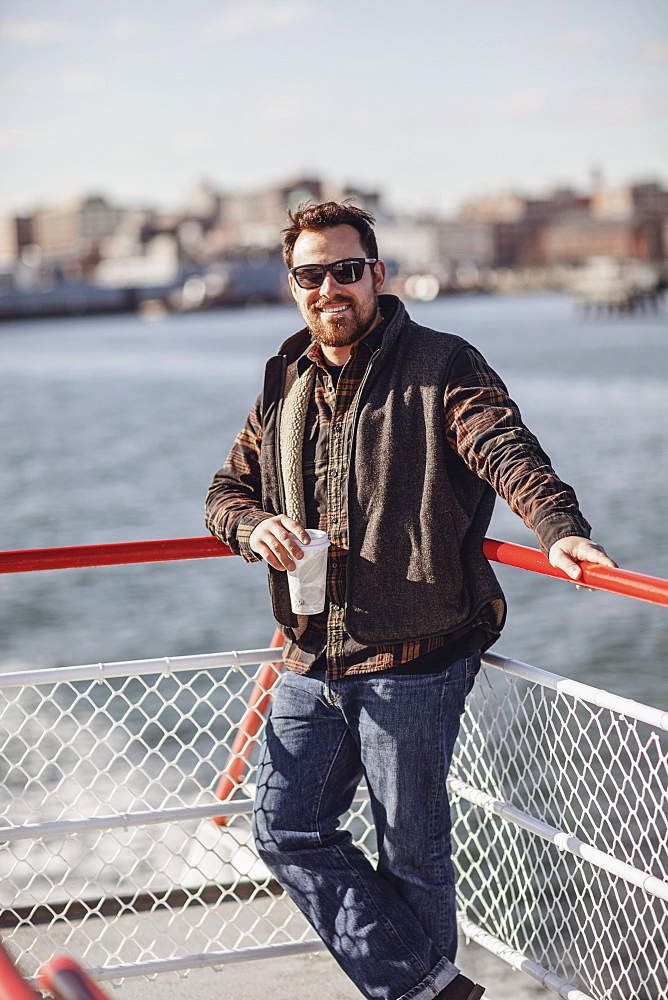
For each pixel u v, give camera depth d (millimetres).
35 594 15531
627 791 5020
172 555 2479
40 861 4602
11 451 36250
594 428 36000
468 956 3025
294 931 3045
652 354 68688
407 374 2215
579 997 2463
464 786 2826
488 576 2252
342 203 2324
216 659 2602
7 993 870
